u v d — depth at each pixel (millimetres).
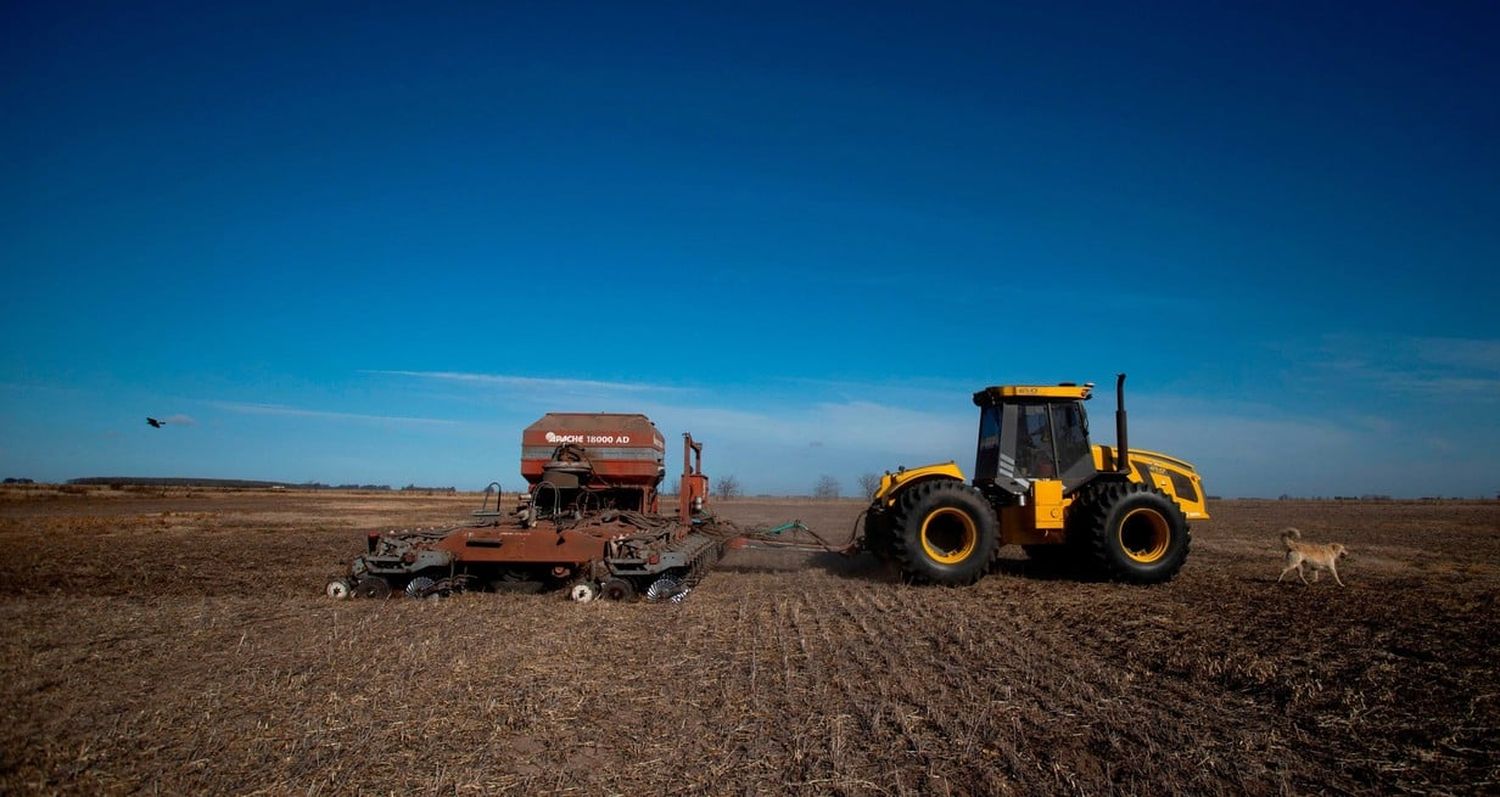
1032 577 13969
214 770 4938
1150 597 11680
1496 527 30781
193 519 33062
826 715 5992
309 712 6055
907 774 4910
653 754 5242
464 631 9023
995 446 14289
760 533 15461
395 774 4898
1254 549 20703
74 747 5328
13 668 7352
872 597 11695
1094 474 13930
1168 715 6070
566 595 12070
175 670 7273
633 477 14734
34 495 56719
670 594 11383
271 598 11789
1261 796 4633
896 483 13930
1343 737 5609
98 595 12398
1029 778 4855
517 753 5250
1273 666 7367
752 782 4801
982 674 7180
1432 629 9148
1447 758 5223
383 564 11898
